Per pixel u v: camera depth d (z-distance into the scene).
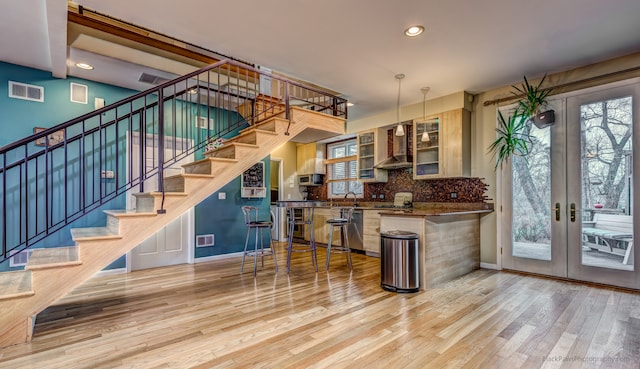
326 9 2.63
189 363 1.97
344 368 1.92
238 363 1.97
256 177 5.68
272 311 2.83
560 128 4.00
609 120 3.63
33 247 3.50
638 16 2.73
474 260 4.53
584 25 2.89
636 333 2.38
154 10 2.63
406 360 2.01
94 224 3.91
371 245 5.57
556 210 4.02
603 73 3.67
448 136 4.86
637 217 3.43
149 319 2.65
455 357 2.05
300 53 3.48
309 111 3.84
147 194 2.82
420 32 3.02
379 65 3.79
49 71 3.66
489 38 3.13
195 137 4.91
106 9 2.61
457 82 4.35
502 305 3.00
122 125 4.19
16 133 3.46
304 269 4.49
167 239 4.73
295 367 1.93
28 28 2.75
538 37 3.11
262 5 2.56
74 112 3.83
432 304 3.03
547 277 4.05
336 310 2.86
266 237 5.85
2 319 2.17
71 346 2.18
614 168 3.59
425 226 3.55
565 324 2.55
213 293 3.36
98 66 3.55
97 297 3.22
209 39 3.17
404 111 5.50
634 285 3.44
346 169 7.27
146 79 3.94
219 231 5.21
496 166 4.54
